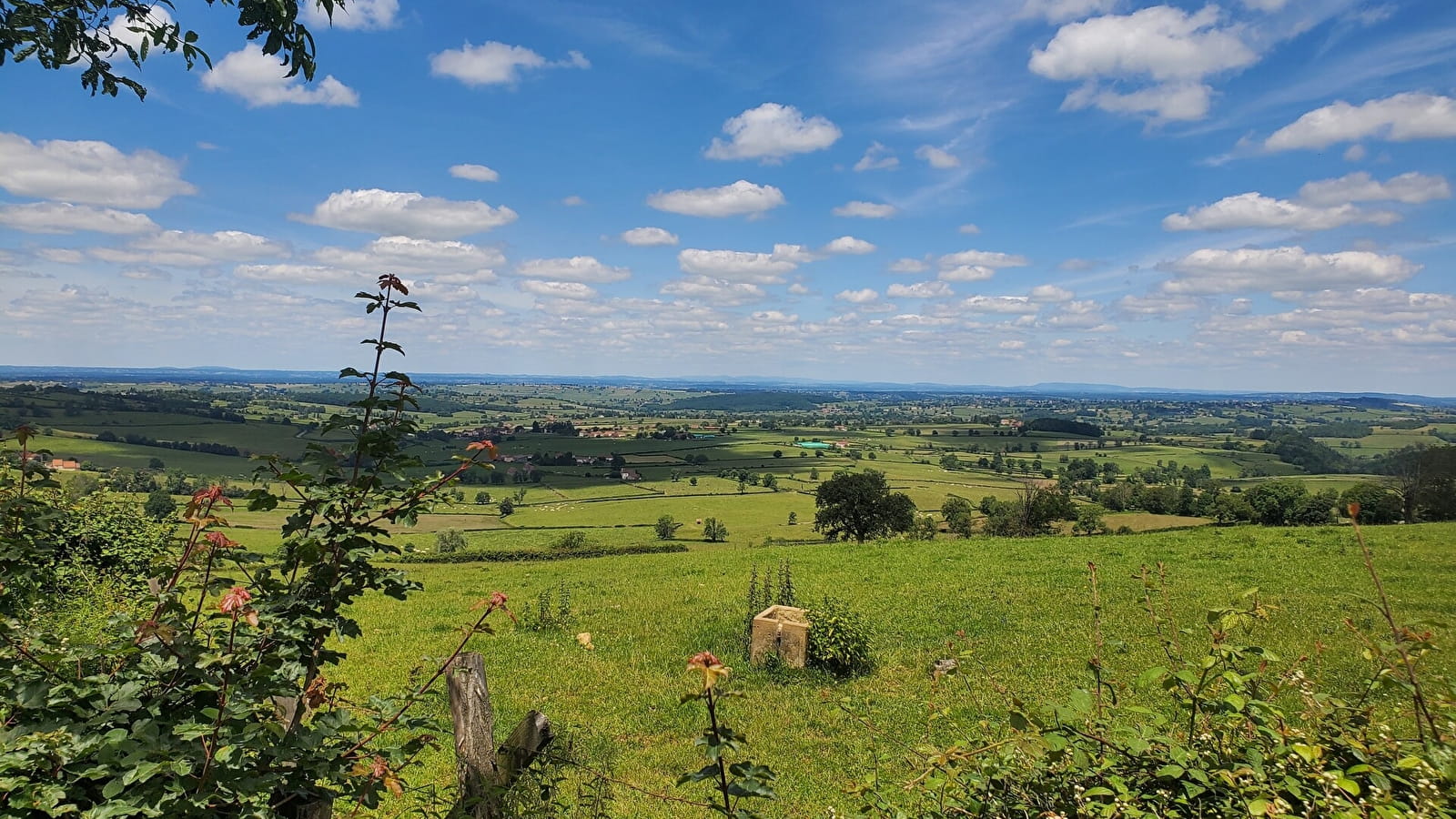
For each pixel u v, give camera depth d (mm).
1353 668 12344
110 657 3570
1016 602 20391
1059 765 3932
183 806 3012
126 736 3090
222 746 3205
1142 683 3969
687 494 128250
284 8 4254
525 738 4801
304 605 3664
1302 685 3850
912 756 9172
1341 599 18266
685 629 19094
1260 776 3379
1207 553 26609
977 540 35000
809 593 23188
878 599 21875
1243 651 3807
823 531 69312
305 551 3531
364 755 3807
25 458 3740
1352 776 3428
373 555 3715
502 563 40719
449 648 17828
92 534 12984
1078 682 13266
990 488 133875
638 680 15164
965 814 4156
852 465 169750
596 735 12305
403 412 4035
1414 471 53812
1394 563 22469
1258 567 23281
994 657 15578
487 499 116688
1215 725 3824
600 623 20172
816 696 13812
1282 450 172500
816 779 10445
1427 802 3105
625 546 50656
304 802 3600
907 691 13867
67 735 3094
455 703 4492
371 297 3928
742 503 118188
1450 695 3633
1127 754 3803
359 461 3850
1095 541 31922
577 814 6641
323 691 3867
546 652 17297
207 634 3805
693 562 33000
